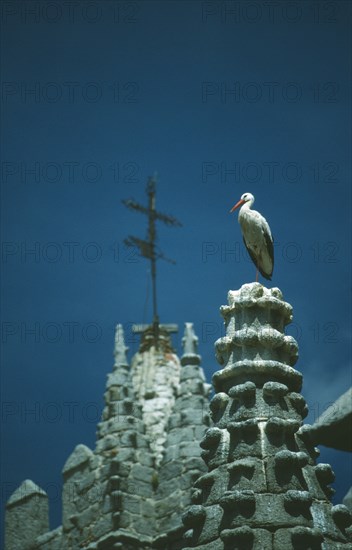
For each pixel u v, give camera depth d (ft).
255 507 43.55
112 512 87.61
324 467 44.96
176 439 89.71
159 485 88.74
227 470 44.75
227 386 47.32
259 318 48.73
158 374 99.96
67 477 92.32
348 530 43.88
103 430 92.79
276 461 44.37
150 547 86.33
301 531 42.55
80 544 88.69
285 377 47.09
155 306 107.34
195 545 44.01
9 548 91.91
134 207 113.60
